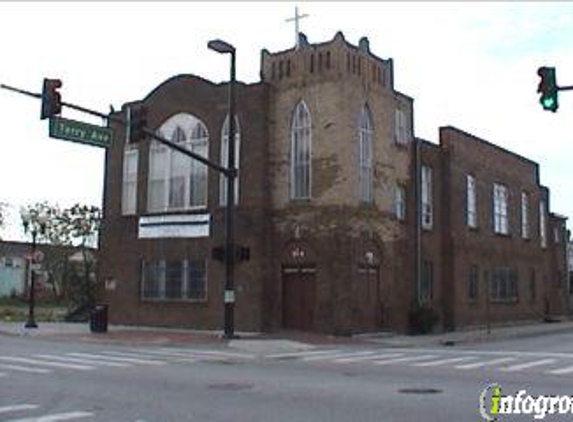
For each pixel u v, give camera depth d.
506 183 47.16
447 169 39.56
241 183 33.50
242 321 32.56
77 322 39.97
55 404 12.37
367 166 33.38
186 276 34.84
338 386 14.53
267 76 34.19
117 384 14.89
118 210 37.75
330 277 31.30
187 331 33.09
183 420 10.80
